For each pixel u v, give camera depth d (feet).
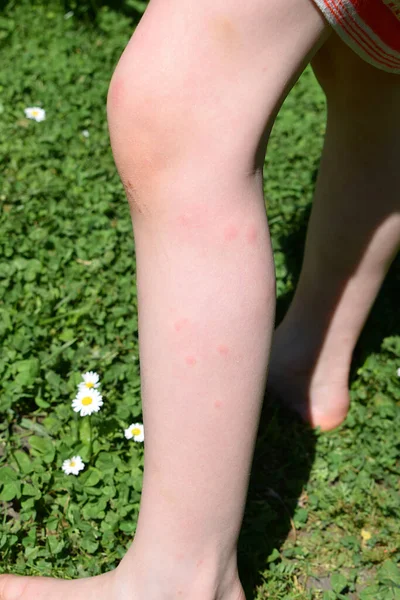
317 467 3.05
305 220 4.28
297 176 4.73
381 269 2.89
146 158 2.03
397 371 3.38
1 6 6.33
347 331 3.05
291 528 2.86
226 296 2.06
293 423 3.14
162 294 2.08
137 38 2.03
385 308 3.72
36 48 5.81
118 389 3.12
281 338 3.17
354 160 2.72
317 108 5.73
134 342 3.32
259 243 2.09
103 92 5.35
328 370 3.12
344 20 2.05
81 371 3.17
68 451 2.84
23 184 4.21
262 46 1.98
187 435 2.10
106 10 6.67
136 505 2.75
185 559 2.19
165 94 1.99
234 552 2.27
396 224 2.78
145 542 2.20
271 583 2.66
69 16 6.38
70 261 3.69
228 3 1.95
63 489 2.78
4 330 3.19
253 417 2.14
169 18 1.99
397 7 2.05
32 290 3.43
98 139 4.84
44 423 2.97
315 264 2.95
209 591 2.22
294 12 1.99
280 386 3.17
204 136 2.01
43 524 2.70
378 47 2.14
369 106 2.62
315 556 2.79
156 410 2.12
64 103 5.11
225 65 1.98
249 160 2.05
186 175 2.03
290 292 3.72
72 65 5.65
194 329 2.06
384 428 3.18
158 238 2.08
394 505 2.92
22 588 2.39
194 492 2.13
